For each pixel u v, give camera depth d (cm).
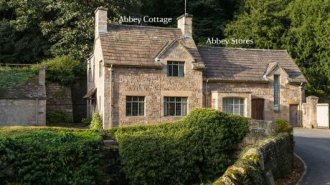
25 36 4134
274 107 3544
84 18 3866
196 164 1852
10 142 1460
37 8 3947
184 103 3122
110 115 2869
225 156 1923
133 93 2947
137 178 1706
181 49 3116
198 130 1892
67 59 3709
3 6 4272
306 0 4822
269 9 4850
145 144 1758
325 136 2900
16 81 3167
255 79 3431
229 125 1969
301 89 3656
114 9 4019
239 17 5000
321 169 1731
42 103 3055
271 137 1767
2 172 1413
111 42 3050
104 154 1706
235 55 3625
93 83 3378
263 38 4775
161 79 3036
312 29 4697
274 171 1480
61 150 1538
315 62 4688
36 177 1479
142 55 3036
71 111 3612
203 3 5219
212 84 3281
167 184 1770
